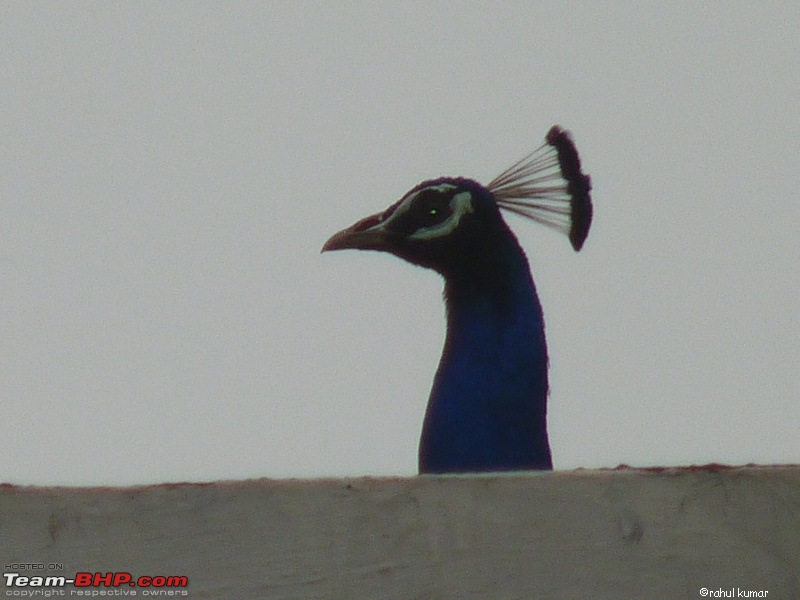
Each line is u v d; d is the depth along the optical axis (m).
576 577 6.74
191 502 6.64
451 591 6.65
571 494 6.86
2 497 6.59
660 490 6.93
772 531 6.91
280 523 6.65
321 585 6.59
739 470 7.00
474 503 6.77
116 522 6.60
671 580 6.79
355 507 6.70
